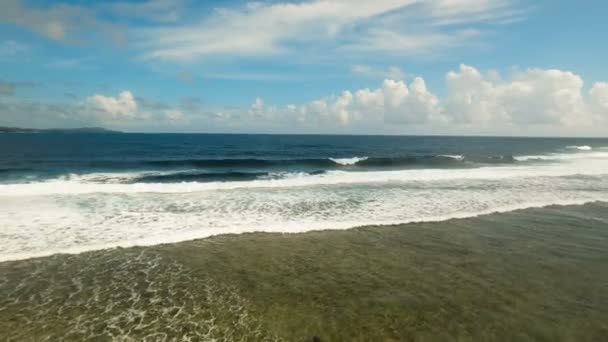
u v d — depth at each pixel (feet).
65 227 31.42
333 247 28.50
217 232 31.53
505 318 18.15
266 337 16.47
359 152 140.56
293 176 64.23
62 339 16.08
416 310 18.89
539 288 21.48
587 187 53.88
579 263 25.44
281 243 29.27
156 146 171.73
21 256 25.12
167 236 30.14
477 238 30.91
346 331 16.99
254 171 71.92
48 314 18.12
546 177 63.16
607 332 16.96
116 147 157.38
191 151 138.31
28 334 16.38
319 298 20.17
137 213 36.52
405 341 16.21
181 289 21.13
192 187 49.96
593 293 20.88
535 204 43.01
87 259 25.16
